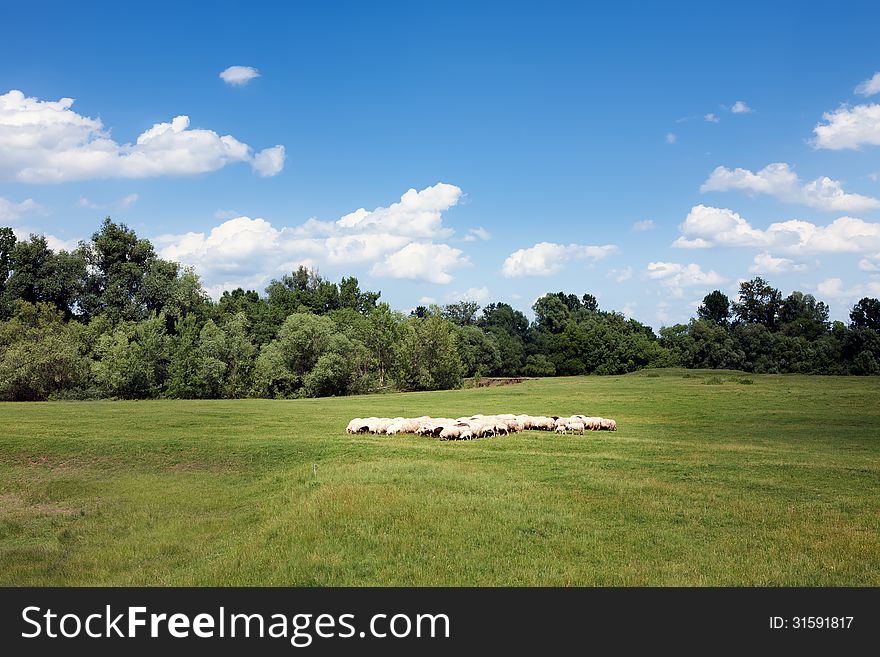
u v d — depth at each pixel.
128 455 33.19
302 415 50.75
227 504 23.36
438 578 14.02
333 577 14.35
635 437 36.75
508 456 29.33
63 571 16.48
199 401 69.25
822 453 30.12
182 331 93.25
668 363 134.50
